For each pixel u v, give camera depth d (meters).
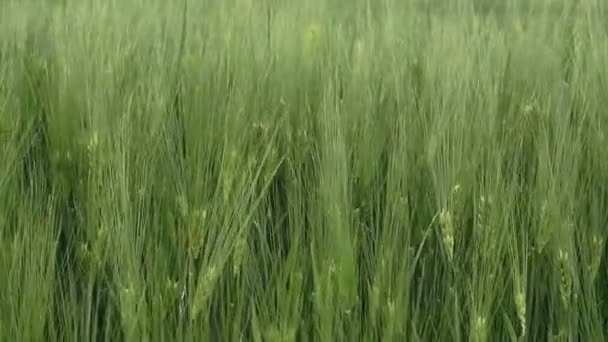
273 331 1.77
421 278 2.08
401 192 2.16
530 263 2.22
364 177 2.41
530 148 2.59
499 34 3.20
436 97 2.47
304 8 3.88
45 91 3.02
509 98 2.79
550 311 2.12
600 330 2.05
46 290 1.83
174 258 2.06
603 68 2.79
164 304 1.88
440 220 2.12
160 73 2.73
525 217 2.30
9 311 1.81
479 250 2.09
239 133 2.28
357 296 1.88
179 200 2.07
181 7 3.97
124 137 2.15
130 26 3.59
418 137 2.48
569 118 2.43
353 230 2.07
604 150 2.47
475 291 1.96
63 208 2.39
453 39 2.88
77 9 3.58
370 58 2.90
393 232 2.02
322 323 1.82
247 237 2.08
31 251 1.83
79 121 2.54
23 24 3.45
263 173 2.36
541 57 2.95
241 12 3.65
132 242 1.86
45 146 2.79
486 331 1.91
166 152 2.39
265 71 2.91
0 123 2.50
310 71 2.94
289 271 1.90
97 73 2.52
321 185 2.01
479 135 2.29
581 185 2.36
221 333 1.92
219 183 2.05
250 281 2.00
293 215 2.19
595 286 2.29
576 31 3.42
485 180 2.19
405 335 1.89
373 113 2.59
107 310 1.94
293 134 2.64
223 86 2.66
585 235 2.18
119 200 1.99
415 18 4.06
